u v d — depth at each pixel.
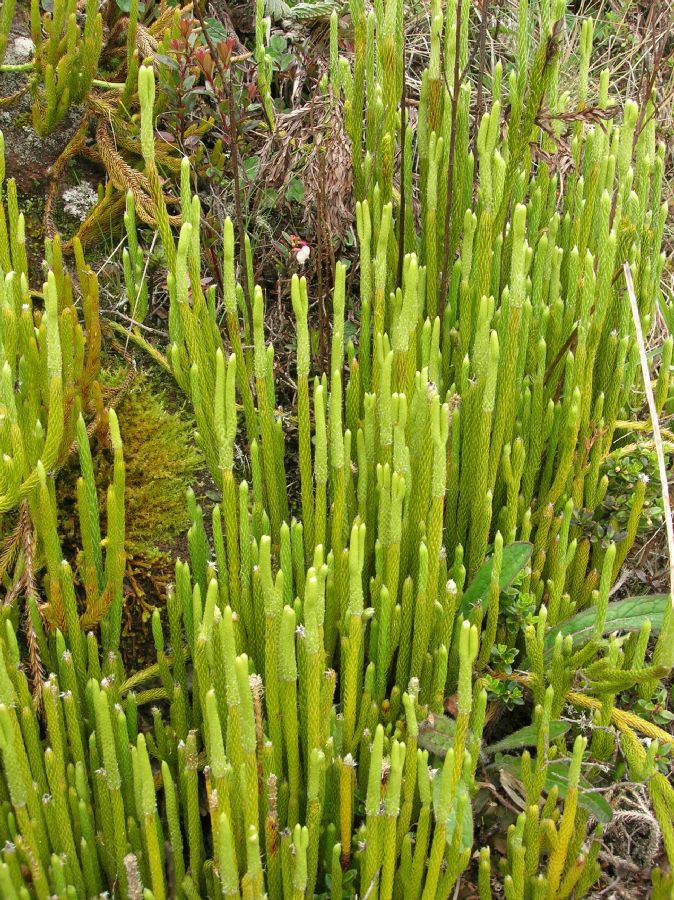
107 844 0.30
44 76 0.43
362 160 0.43
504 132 0.44
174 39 0.44
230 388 0.30
